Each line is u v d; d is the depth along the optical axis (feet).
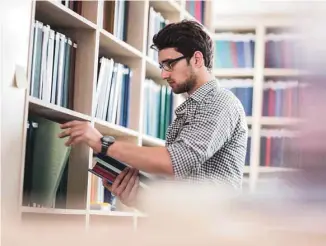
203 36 5.59
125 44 7.70
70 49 6.60
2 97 4.77
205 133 5.10
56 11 6.19
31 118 5.72
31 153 5.50
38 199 5.61
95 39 6.82
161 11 9.92
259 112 12.27
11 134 4.95
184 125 5.37
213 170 5.26
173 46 5.54
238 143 5.41
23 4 5.09
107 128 7.39
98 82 7.03
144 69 8.37
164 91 9.16
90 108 6.75
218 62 12.79
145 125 8.52
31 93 5.56
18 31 5.00
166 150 5.02
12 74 4.91
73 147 6.60
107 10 7.56
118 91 7.69
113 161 5.25
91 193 6.83
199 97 5.35
